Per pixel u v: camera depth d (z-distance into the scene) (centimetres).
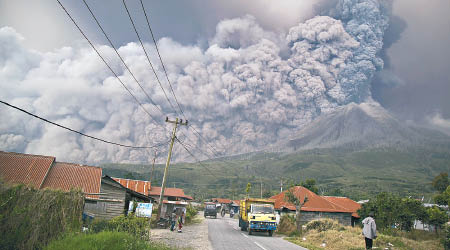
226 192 16750
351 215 4681
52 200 1126
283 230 3177
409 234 3575
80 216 1195
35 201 1093
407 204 3809
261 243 1889
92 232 1227
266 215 2675
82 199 1212
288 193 3266
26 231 1031
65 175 2408
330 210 4575
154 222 2998
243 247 1636
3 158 2316
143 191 4959
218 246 1655
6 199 1028
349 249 1716
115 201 1603
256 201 2966
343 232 2356
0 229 995
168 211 4912
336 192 11956
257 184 19475
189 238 2091
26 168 2308
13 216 1025
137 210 2505
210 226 3609
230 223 4619
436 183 7888
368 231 1502
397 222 3659
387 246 1883
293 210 4459
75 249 912
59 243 962
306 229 2914
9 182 1109
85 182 2414
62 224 1118
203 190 17450
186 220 3969
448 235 2473
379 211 3734
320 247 1856
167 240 1883
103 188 2555
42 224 1073
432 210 3825
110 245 985
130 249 1006
